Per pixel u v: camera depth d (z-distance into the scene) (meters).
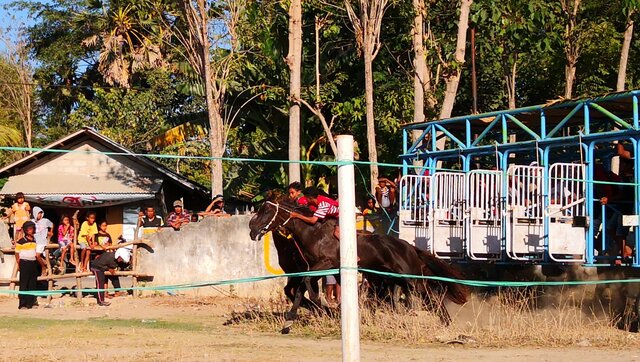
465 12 21.28
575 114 15.09
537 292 15.05
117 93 35.66
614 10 25.33
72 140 29.08
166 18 28.36
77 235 20.59
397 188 17.88
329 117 27.28
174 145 30.88
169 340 12.72
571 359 10.69
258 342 12.43
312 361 10.58
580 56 25.91
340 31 26.20
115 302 18.52
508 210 13.31
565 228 13.22
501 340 12.26
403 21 24.52
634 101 13.04
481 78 28.44
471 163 18.09
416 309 13.91
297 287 14.27
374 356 10.93
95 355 11.20
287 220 13.82
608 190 14.12
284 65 25.92
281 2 22.62
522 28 23.20
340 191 6.82
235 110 28.36
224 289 19.53
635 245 12.95
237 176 30.55
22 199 21.59
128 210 29.31
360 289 14.91
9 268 20.38
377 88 26.08
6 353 11.45
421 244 14.89
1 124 39.75
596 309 14.69
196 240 19.81
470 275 15.55
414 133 21.17
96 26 43.47
